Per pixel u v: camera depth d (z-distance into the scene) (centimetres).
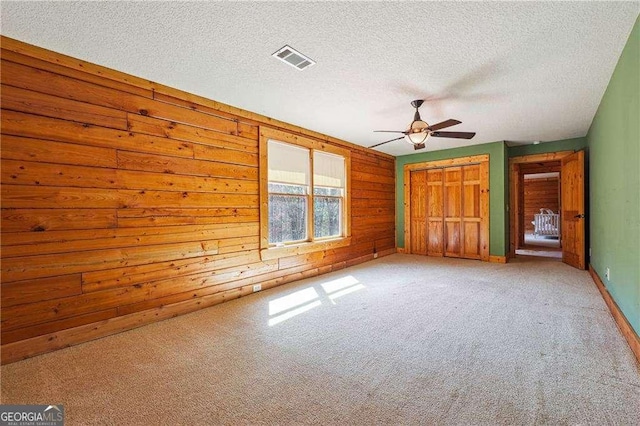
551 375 191
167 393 180
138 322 284
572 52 247
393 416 157
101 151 265
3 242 219
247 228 381
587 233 500
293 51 244
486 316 296
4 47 219
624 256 257
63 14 196
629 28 216
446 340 245
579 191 499
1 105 218
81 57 249
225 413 162
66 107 246
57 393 181
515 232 636
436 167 650
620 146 268
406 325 277
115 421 157
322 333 262
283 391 180
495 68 274
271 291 394
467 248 618
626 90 242
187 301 320
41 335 233
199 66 267
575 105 369
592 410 158
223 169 356
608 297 314
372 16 201
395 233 707
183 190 320
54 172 240
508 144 594
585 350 222
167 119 308
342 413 160
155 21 204
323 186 506
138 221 287
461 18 204
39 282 234
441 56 253
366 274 488
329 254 509
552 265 545
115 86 273
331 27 213
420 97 340
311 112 389
